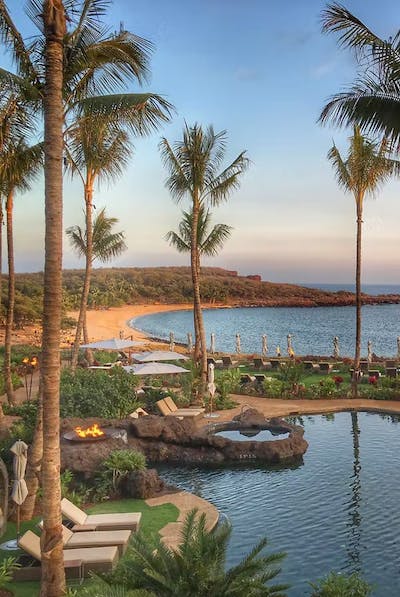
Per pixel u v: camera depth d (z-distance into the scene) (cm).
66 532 1004
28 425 1703
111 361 3612
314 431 1938
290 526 1143
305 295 17450
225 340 6419
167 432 1689
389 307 16088
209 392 2233
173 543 1030
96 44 983
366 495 1305
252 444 1634
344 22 1205
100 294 10994
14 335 5278
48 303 784
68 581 886
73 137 1229
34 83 1056
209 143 2306
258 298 16288
